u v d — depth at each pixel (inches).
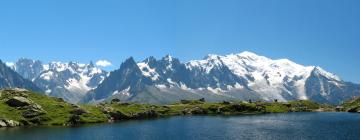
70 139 5728.3
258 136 6432.1
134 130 7130.9
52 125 7519.7
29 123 7480.3
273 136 6422.2
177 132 6943.9
